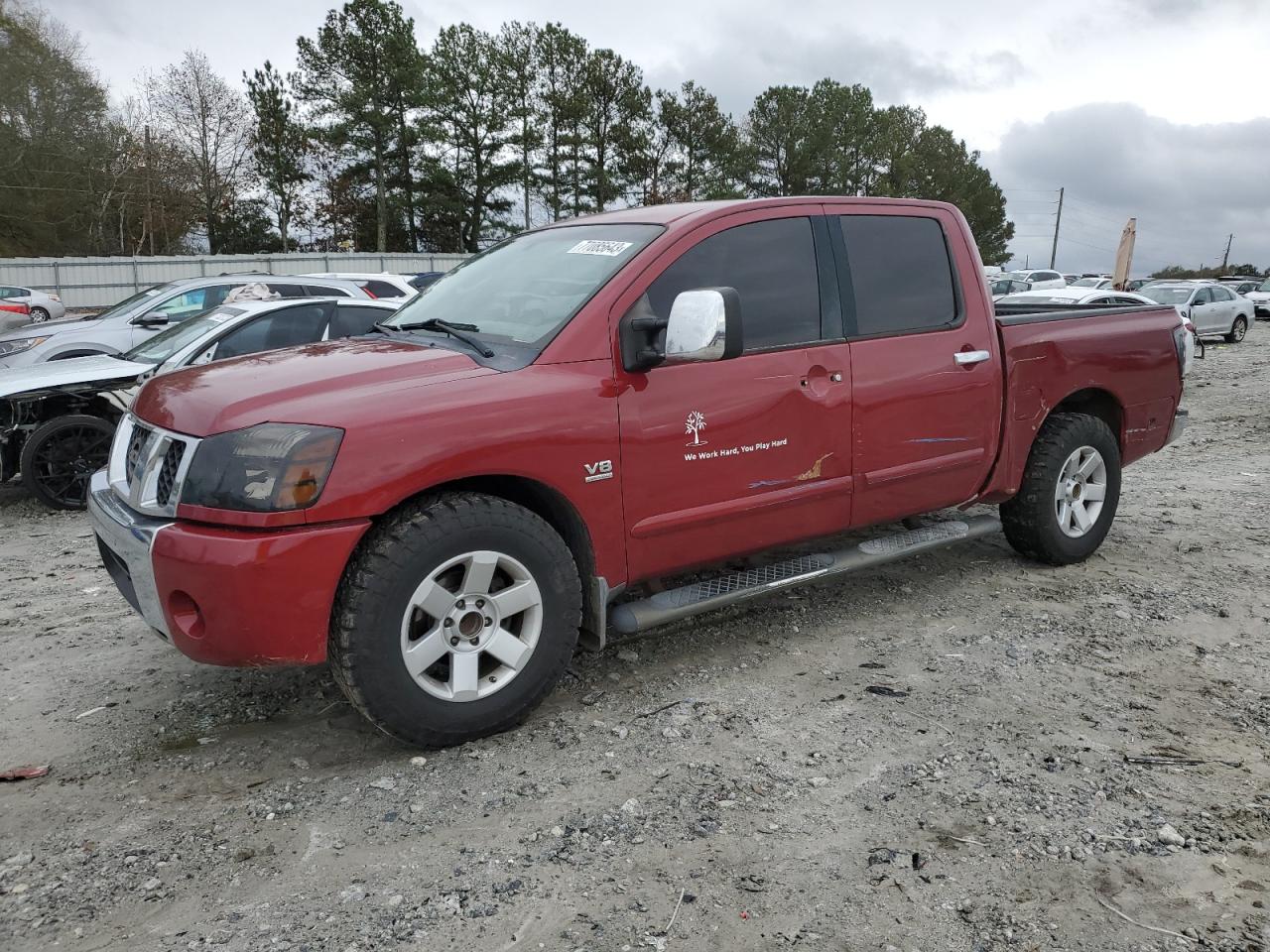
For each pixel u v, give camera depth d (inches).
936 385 168.9
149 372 292.7
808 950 88.0
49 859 103.2
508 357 131.3
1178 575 201.0
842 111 2551.7
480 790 116.8
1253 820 108.5
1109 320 205.6
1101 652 159.5
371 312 316.2
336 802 114.7
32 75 2025.1
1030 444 189.8
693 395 140.0
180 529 114.0
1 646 170.7
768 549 156.6
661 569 143.0
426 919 92.6
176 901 95.7
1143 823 107.9
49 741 132.3
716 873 99.8
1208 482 307.9
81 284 1476.4
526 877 99.3
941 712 137.2
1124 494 288.2
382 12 1875.0
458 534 119.0
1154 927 90.7
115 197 2097.7
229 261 1551.4
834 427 156.1
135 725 137.0
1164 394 216.2
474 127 2036.2
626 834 106.9
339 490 111.9
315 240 2142.0
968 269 178.5
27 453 283.6
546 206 2172.7
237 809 113.4
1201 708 138.2
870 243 165.5
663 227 145.5
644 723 134.5
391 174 2043.6
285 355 141.6
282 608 110.6
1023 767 121.0
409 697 119.0
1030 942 88.7
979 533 189.2
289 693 147.2
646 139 2186.3
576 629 132.3
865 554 170.1
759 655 159.2
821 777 119.0
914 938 89.4
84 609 192.4
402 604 116.3
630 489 135.3
